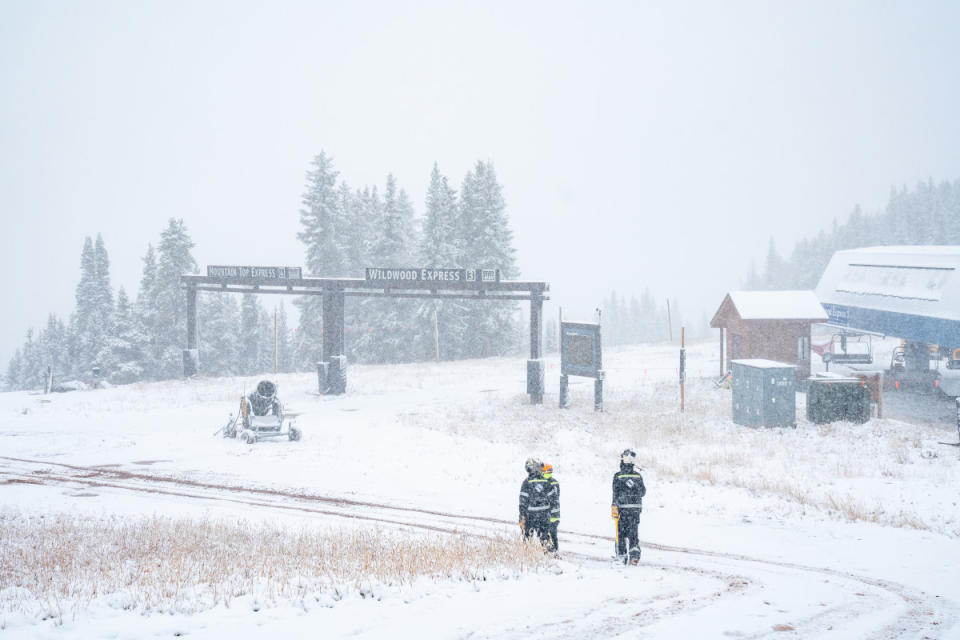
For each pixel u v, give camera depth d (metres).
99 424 28.11
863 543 11.91
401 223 68.06
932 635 6.54
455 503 15.12
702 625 6.64
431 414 31.00
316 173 67.56
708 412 30.39
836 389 26.34
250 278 41.78
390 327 66.31
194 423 28.31
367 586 7.55
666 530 12.95
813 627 6.75
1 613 6.23
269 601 6.97
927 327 34.81
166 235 66.19
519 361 58.88
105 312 86.50
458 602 7.18
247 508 14.48
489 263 66.44
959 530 12.91
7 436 24.94
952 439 22.84
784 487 16.67
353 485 17.00
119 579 7.99
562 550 11.36
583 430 26.53
